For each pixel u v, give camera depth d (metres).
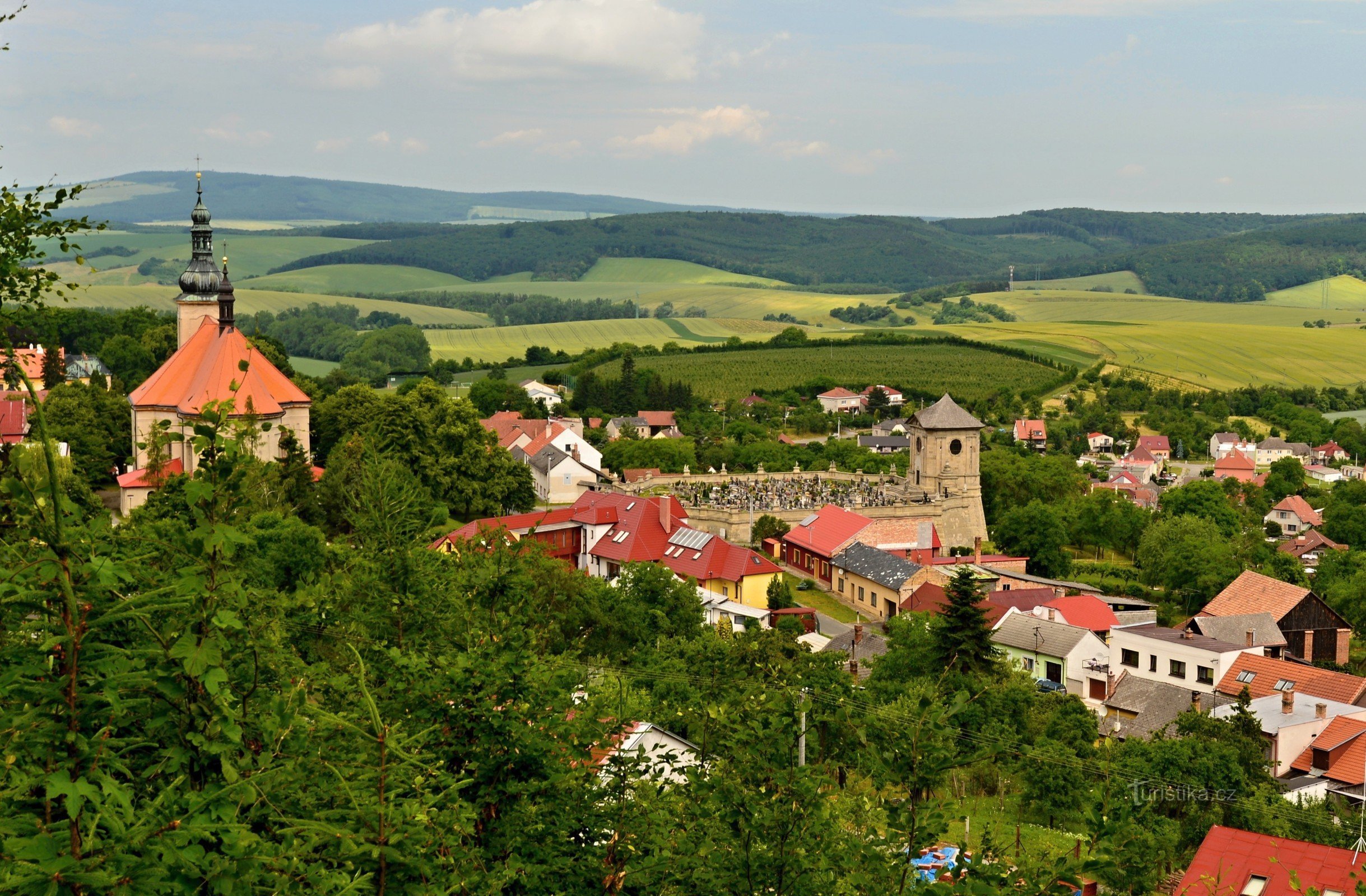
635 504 136.88
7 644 16.27
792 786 23.61
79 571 15.38
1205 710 89.81
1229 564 147.50
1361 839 44.69
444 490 146.38
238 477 18.00
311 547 43.53
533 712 24.69
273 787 17.89
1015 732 75.81
